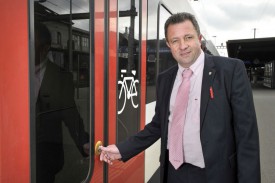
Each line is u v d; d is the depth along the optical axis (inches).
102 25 75.2
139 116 102.3
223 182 63.9
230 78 63.9
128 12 92.4
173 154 68.6
